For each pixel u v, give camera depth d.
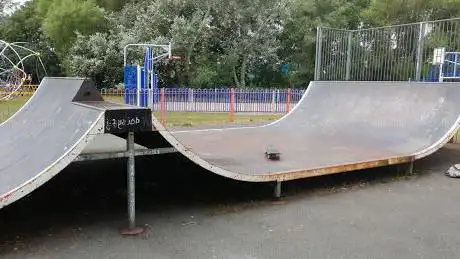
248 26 23.28
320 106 7.61
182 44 21.50
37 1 29.44
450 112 5.97
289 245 3.12
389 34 7.91
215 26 22.94
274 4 23.09
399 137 5.91
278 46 24.19
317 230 3.43
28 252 2.92
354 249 3.06
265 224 3.55
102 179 4.71
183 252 2.96
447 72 7.49
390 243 3.18
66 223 3.48
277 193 4.23
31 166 3.20
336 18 24.09
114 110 3.10
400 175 5.30
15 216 3.63
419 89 6.65
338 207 4.04
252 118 13.16
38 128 4.08
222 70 23.61
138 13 22.78
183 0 21.78
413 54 7.48
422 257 2.95
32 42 29.08
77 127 3.29
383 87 7.13
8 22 29.75
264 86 26.05
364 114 6.82
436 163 6.04
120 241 3.13
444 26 7.24
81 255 2.88
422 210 3.97
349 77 8.78
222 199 4.21
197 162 3.57
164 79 22.61
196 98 15.20
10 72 21.06
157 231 3.35
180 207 3.94
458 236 3.33
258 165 4.46
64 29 23.62
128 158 3.26
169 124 11.10
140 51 20.42
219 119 12.69
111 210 3.81
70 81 4.35
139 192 4.37
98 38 21.75
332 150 5.39
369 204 4.14
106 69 21.88
